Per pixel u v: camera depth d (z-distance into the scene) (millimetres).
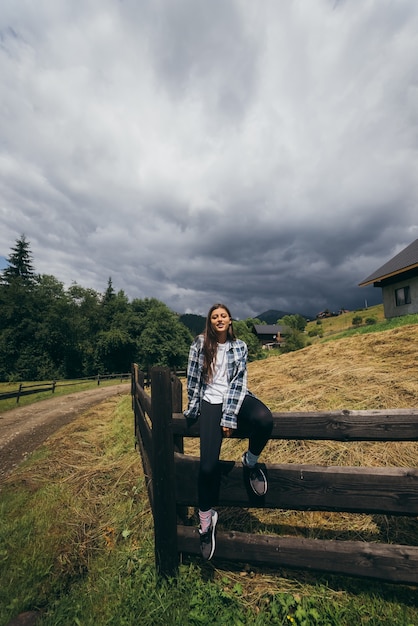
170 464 2164
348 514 2582
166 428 2160
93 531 2918
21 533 2832
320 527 2502
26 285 45562
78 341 42594
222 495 2082
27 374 37469
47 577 2318
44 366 38625
